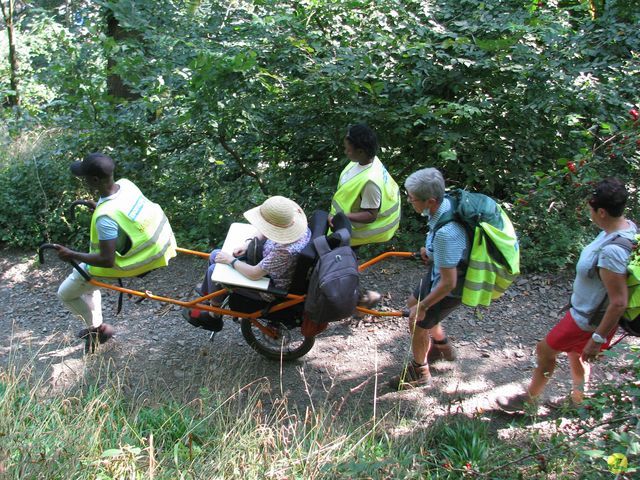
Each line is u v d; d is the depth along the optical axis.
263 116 6.41
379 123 6.35
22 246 6.89
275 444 3.93
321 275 3.94
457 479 3.77
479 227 3.98
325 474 3.66
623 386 3.44
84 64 6.31
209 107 5.86
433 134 6.05
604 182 3.61
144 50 6.39
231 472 3.74
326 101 6.21
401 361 5.14
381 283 6.19
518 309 5.79
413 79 6.01
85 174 4.21
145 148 6.63
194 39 6.14
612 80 6.29
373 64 5.98
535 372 4.26
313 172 7.05
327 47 6.14
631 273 3.49
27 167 7.18
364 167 4.63
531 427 4.18
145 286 6.22
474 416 4.43
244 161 6.91
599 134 6.52
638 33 6.30
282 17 5.81
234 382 4.83
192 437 3.99
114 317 5.74
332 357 5.17
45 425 3.94
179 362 5.11
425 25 6.70
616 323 3.54
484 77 6.32
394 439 4.19
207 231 6.79
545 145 6.75
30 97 11.43
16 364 5.01
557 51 6.22
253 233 4.87
